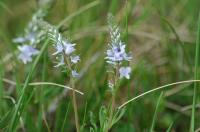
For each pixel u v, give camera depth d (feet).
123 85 1.87
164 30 2.07
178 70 1.99
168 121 1.76
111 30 1.05
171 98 1.88
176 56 2.01
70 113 1.69
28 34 1.78
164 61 2.06
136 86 1.75
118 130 1.60
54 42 1.07
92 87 1.76
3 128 1.26
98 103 1.55
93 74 1.84
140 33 2.05
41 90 1.46
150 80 1.90
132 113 1.58
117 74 1.07
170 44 2.03
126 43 1.41
